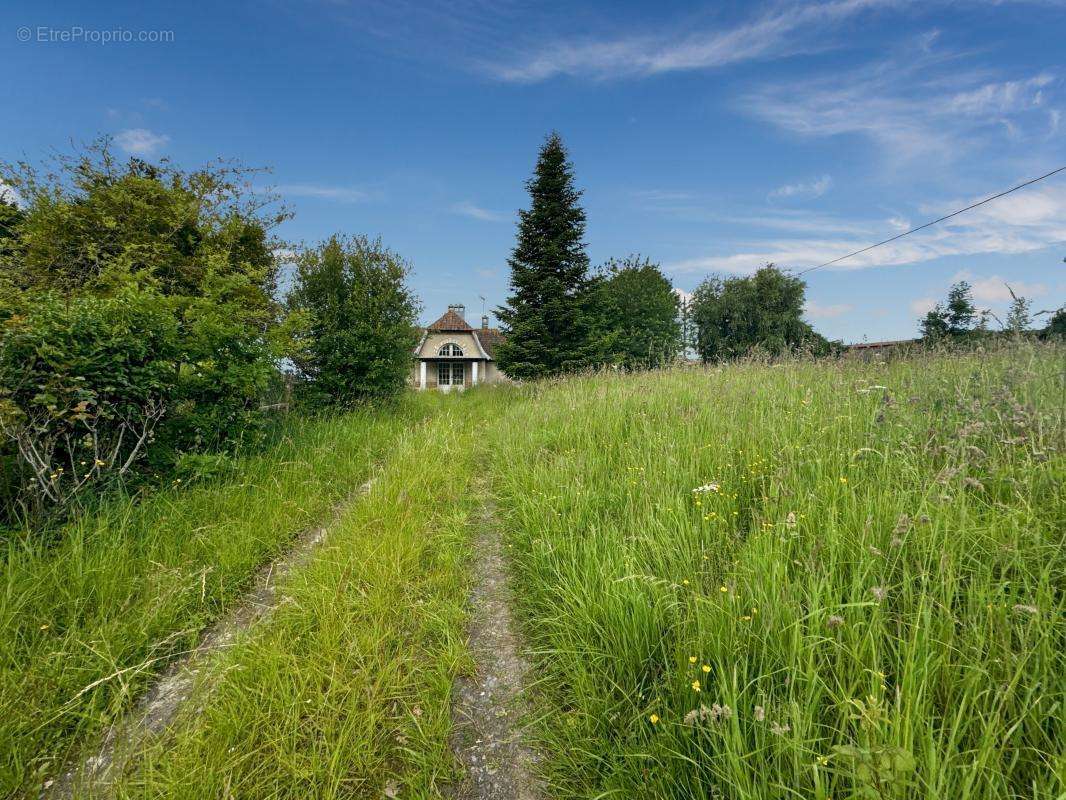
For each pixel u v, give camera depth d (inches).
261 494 181.8
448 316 1497.3
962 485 83.0
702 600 78.2
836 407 172.1
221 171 407.5
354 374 399.9
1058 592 68.4
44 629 98.2
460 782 71.7
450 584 126.7
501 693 89.7
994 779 45.1
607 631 88.4
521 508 167.3
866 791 43.2
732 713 54.6
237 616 116.4
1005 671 55.2
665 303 945.5
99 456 160.7
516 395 549.0
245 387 213.9
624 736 70.5
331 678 85.3
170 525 147.3
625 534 124.0
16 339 138.9
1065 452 100.9
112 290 287.6
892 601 72.5
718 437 172.4
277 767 70.7
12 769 70.9
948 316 833.5
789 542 87.0
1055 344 183.2
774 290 1339.8
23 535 124.9
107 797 67.2
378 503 179.5
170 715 84.4
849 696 55.4
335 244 416.2
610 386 345.1
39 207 345.4
